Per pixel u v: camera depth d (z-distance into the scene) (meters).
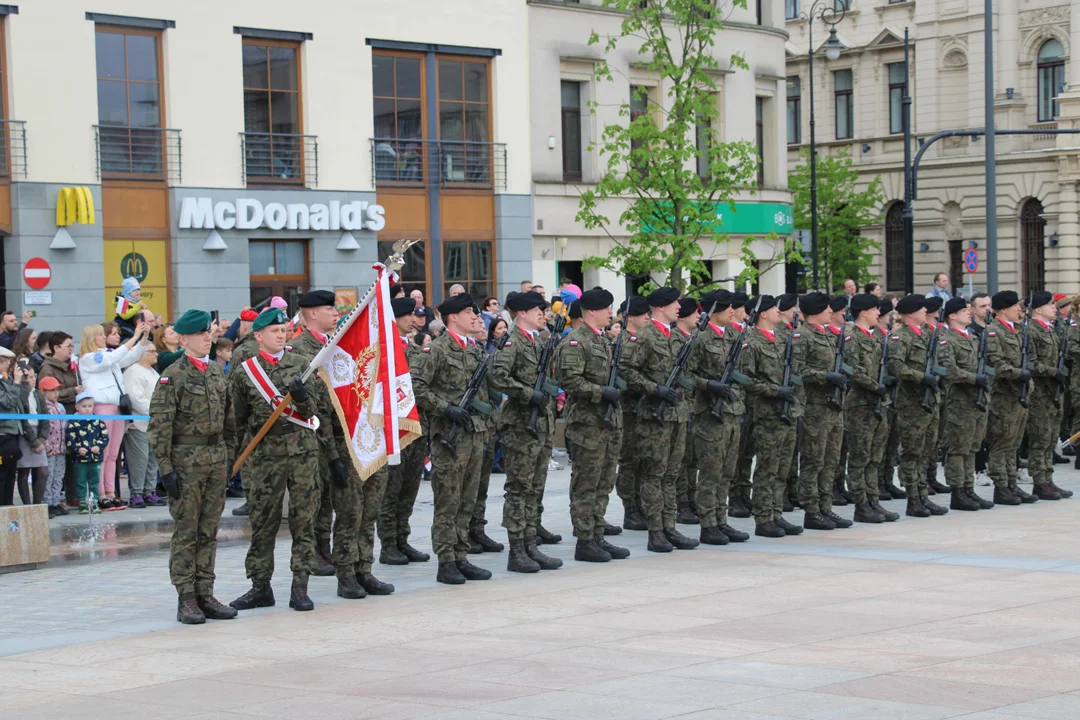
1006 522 14.80
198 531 10.24
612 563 12.51
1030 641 8.91
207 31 25.77
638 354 13.07
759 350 13.81
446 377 11.73
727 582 11.31
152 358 16.80
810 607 10.17
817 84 46.94
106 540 14.41
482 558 13.02
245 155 26.28
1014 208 42.59
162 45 25.34
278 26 26.67
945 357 15.55
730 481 15.04
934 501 16.83
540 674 8.25
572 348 12.47
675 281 25.34
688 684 7.89
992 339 16.08
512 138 30.34
